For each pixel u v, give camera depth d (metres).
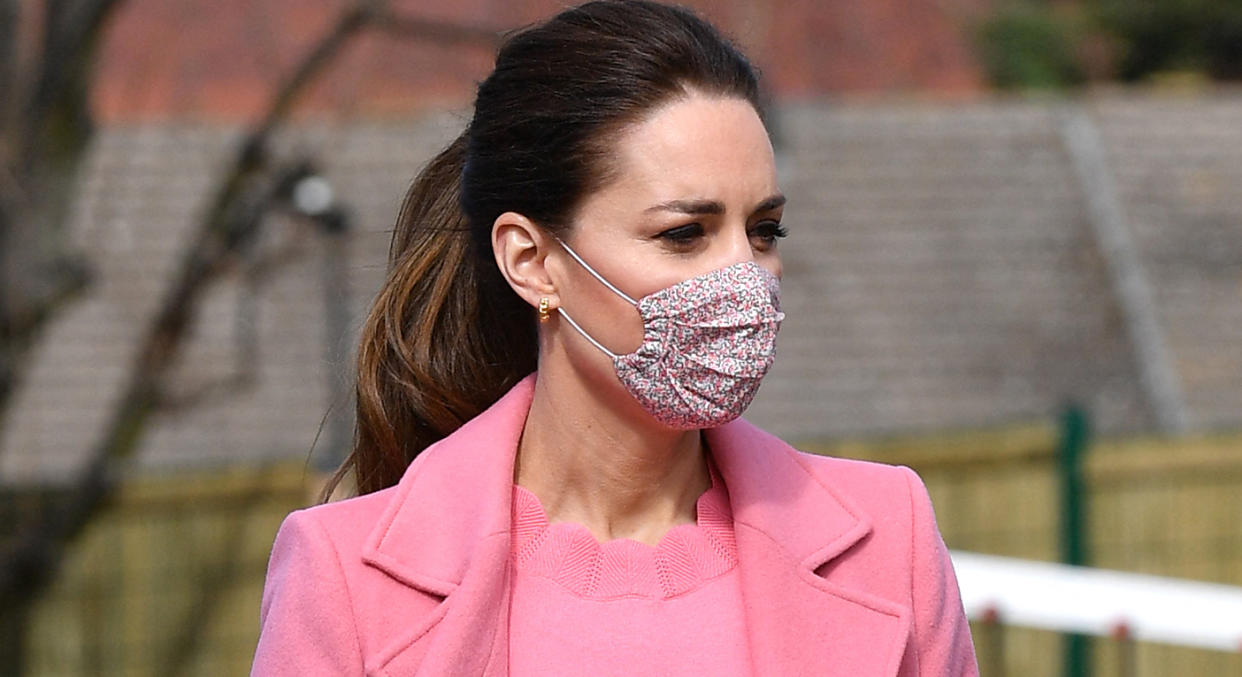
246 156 30.17
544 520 8.30
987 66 77.06
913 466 30.56
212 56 35.16
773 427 44.00
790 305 48.03
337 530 8.09
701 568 8.20
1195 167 55.38
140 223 47.06
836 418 44.34
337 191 42.72
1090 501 30.94
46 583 29.58
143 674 29.67
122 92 34.34
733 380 7.69
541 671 7.82
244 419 42.34
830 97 57.09
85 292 31.91
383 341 9.20
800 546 8.16
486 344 9.09
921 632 8.23
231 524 30.05
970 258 50.44
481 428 8.46
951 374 46.09
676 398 7.77
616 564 8.13
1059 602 18.19
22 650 29.42
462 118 9.54
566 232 7.93
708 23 8.05
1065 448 29.53
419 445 9.24
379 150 47.47
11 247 28.14
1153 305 49.03
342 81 37.16
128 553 29.83
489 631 7.82
